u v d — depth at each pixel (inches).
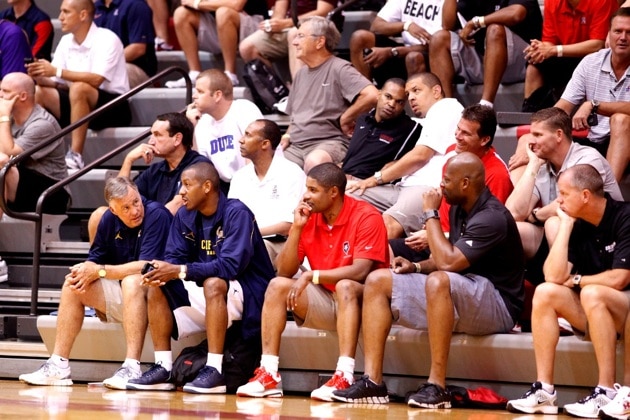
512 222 611.5
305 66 849.5
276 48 940.6
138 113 964.0
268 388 628.4
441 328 589.6
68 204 874.8
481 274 617.9
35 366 717.3
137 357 662.5
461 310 598.9
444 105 746.8
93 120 936.9
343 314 612.4
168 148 749.3
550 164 666.8
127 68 973.8
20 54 962.1
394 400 634.8
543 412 573.0
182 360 658.2
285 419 512.7
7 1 1141.7
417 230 721.6
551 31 818.2
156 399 599.8
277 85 903.1
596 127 745.6
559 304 576.4
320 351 653.9
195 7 970.7
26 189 845.8
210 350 644.7
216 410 549.6
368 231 633.6
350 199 645.3
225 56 967.0
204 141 802.8
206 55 1019.9
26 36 973.8
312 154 797.2
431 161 743.7
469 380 623.5
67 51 954.1
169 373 662.5
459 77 886.4
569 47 792.3
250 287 662.5
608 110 706.2
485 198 612.4
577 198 578.6
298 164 828.0
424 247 662.5
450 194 610.2
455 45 852.0
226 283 647.1
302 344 656.4
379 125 780.0
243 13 970.7
